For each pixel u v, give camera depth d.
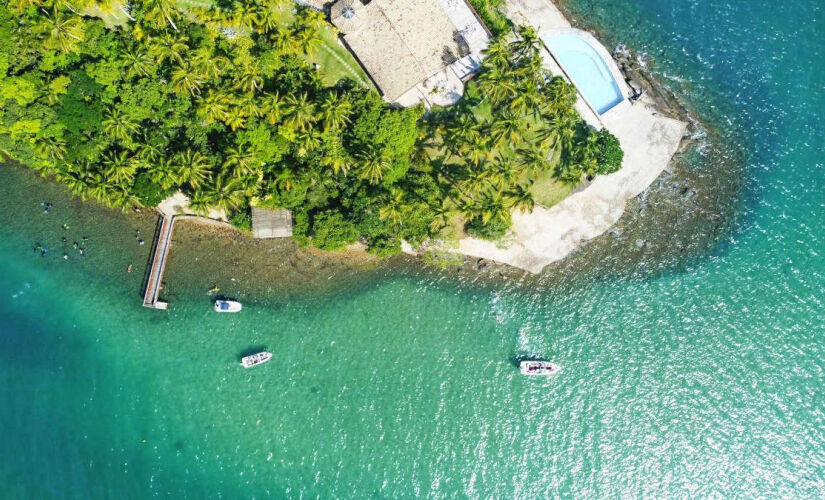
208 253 63.16
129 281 63.06
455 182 62.12
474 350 63.75
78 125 54.84
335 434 62.66
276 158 58.06
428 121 61.38
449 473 62.88
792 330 63.47
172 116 57.19
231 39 58.19
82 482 61.25
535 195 62.88
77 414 61.72
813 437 62.78
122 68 54.91
